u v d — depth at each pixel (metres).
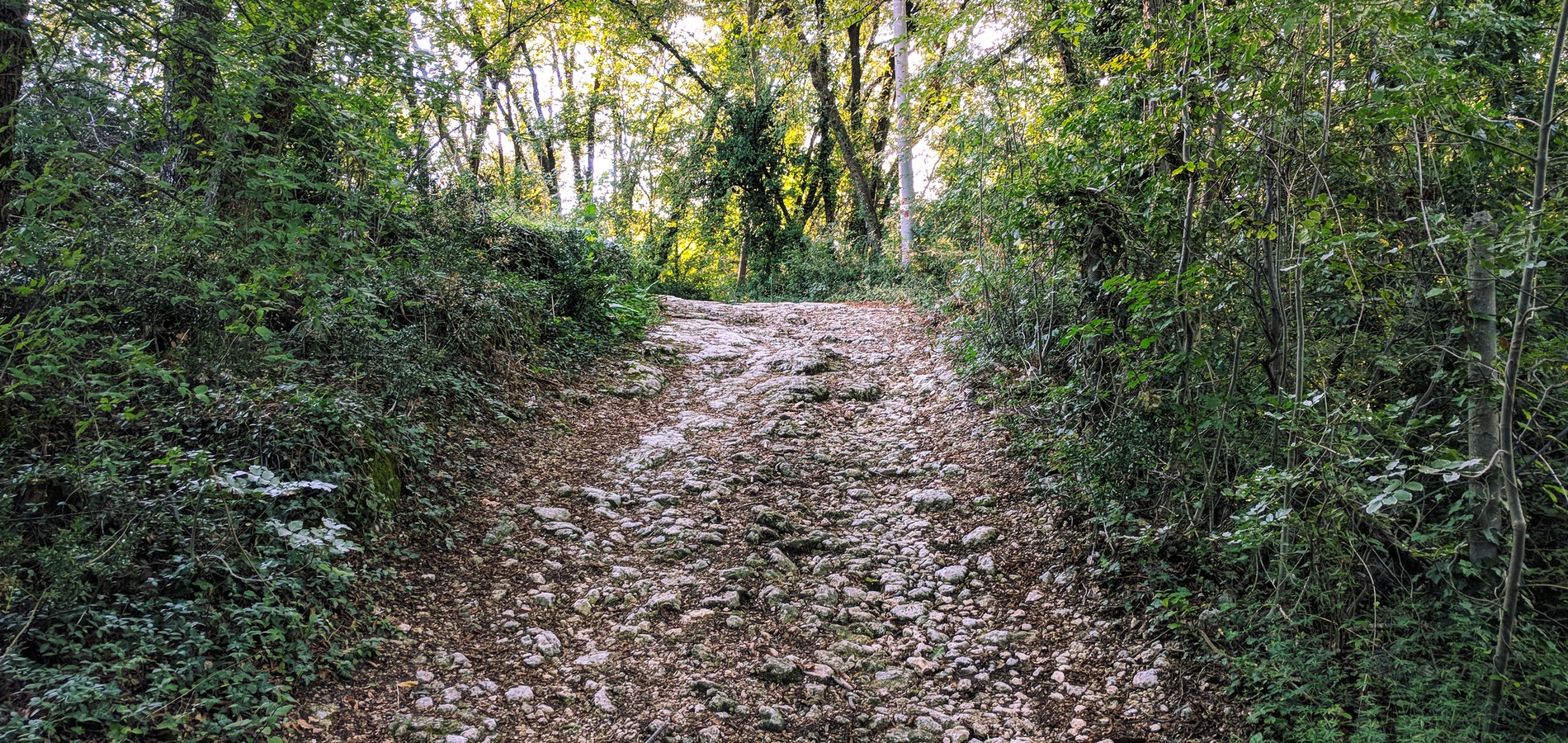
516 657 4.46
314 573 4.39
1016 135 7.73
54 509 3.88
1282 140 4.05
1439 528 3.72
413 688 4.00
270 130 4.77
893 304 15.07
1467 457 3.65
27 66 3.84
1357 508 3.72
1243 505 4.70
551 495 6.53
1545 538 3.67
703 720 4.02
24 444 4.02
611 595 5.19
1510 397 2.95
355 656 4.08
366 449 5.43
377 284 6.75
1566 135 3.70
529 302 9.38
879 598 5.45
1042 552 5.79
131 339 4.66
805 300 19.38
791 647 4.81
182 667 3.43
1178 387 4.97
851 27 21.86
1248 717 3.78
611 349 10.31
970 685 4.51
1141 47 5.08
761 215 21.88
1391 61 3.66
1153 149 4.65
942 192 10.43
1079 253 6.00
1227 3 4.25
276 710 3.45
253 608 3.82
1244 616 4.33
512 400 7.91
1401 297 4.12
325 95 4.20
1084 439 6.00
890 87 21.70
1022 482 6.77
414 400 6.62
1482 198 4.17
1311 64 4.05
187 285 4.54
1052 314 7.52
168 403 4.73
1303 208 4.09
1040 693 4.42
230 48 3.98
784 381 9.57
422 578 4.99
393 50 4.41
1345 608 3.99
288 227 4.04
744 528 6.25
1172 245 5.03
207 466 4.04
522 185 14.77
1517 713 3.24
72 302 3.99
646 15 19.88
